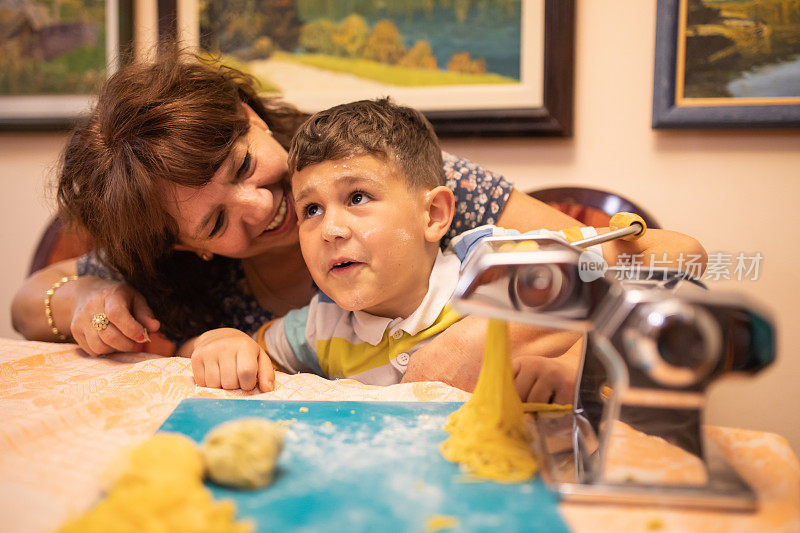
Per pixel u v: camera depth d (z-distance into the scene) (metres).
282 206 0.90
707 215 1.31
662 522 0.38
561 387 0.62
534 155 1.38
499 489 0.42
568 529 0.37
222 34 1.45
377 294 0.75
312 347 0.86
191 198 0.81
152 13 1.50
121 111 0.84
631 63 1.31
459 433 0.48
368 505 0.40
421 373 0.73
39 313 1.00
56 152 1.58
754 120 1.22
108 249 0.93
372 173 0.74
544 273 0.44
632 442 0.49
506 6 1.33
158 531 0.34
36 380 0.72
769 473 0.44
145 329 0.87
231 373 0.67
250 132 0.88
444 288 0.81
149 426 0.55
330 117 0.81
